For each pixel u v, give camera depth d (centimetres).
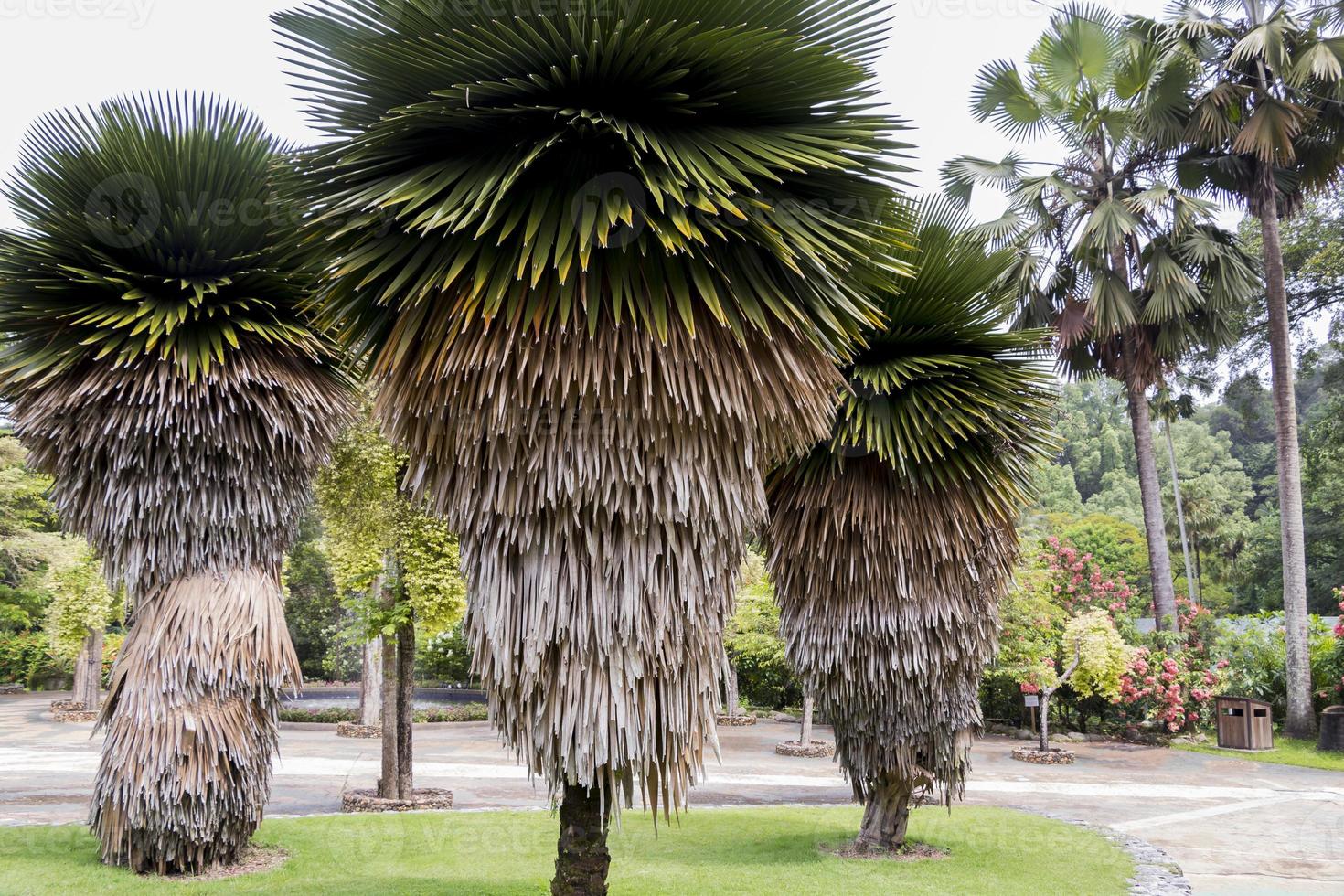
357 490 866
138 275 527
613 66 263
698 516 281
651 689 282
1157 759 1413
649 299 271
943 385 560
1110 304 1502
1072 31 1495
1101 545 2941
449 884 502
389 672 918
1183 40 1512
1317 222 2011
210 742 555
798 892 546
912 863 656
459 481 285
